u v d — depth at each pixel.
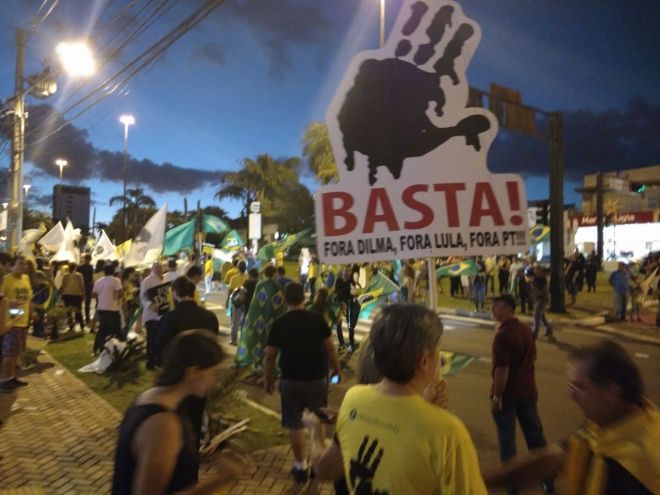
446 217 3.84
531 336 4.96
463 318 17.69
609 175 41.75
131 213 58.00
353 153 3.82
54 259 20.64
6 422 6.81
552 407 7.74
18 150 18.73
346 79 3.83
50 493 4.88
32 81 18.05
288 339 5.20
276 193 49.28
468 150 3.87
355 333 14.20
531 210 34.09
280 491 4.98
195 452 2.47
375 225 3.82
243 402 7.70
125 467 2.30
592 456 2.01
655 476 1.85
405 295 15.43
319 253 3.80
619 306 16.77
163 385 2.49
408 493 1.98
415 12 3.83
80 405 7.59
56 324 13.20
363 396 2.22
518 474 2.27
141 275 14.30
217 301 23.39
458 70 3.87
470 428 6.91
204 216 23.66
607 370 2.03
